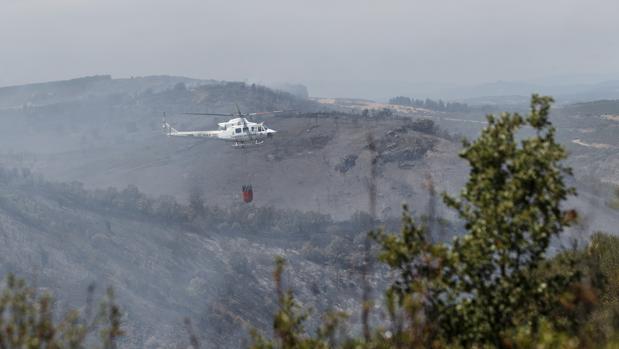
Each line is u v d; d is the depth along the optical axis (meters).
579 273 35.78
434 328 31.47
